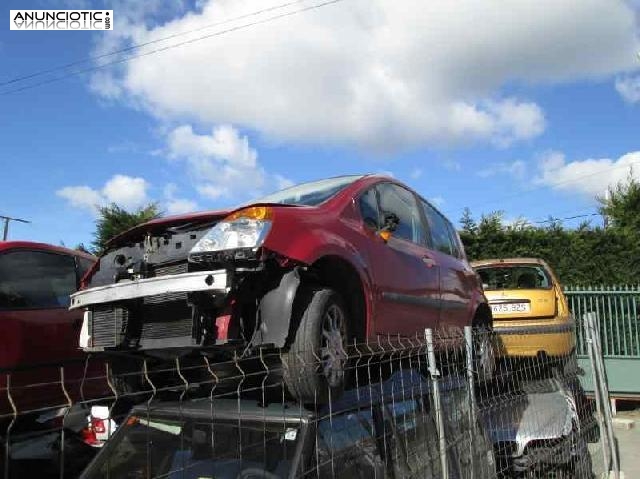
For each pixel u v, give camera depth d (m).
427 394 3.96
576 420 6.15
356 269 4.10
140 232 3.93
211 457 3.12
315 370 3.38
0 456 3.35
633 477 7.18
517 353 7.16
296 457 2.88
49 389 4.93
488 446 4.70
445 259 5.91
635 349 10.86
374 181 5.05
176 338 3.52
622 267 14.73
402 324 4.75
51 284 5.46
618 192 18.22
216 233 3.48
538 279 9.01
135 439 3.36
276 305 3.43
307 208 4.05
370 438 3.39
